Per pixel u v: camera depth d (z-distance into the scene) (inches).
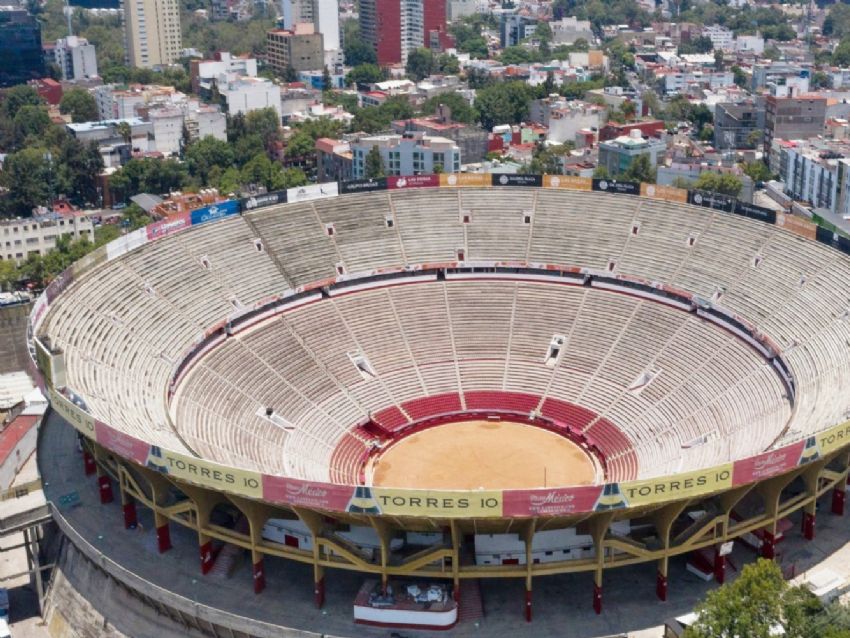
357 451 4362.7
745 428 4089.6
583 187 5767.7
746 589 2952.8
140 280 4840.1
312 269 5265.8
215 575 3558.1
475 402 4724.4
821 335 4461.1
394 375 4854.8
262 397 4547.2
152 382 4293.8
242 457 4057.6
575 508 3048.7
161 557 3651.6
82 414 3467.0
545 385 4798.2
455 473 4215.1
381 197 5733.3
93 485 4124.0
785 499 3698.3
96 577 3762.3
